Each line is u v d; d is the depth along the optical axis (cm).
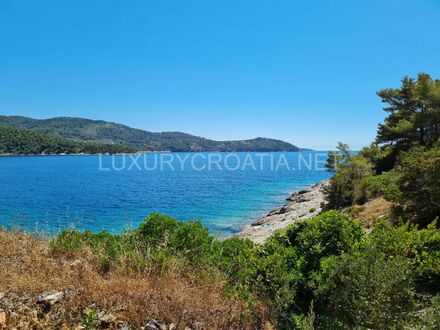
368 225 1423
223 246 802
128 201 4712
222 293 595
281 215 3194
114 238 806
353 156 4372
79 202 4562
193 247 768
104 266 648
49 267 597
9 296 483
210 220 3359
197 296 560
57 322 445
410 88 4694
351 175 2856
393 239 681
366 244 619
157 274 635
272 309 568
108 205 4316
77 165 15512
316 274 621
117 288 532
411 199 1257
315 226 723
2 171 11150
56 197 5084
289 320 555
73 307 473
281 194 5559
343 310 504
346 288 499
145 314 484
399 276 451
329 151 5353
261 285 620
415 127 4159
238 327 504
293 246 750
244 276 657
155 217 837
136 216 3472
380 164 4169
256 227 2836
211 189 6388
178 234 782
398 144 4300
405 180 1263
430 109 3994
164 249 716
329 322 507
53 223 2619
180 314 498
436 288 611
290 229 783
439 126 4094
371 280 461
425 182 1209
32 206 4112
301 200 4016
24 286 511
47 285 525
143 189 6378
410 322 451
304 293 632
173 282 605
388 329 441
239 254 749
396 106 4838
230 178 9206
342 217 745
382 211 1647
